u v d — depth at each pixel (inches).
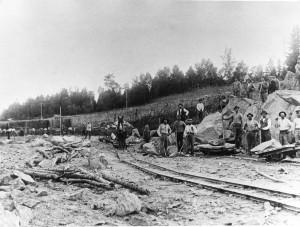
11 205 239.3
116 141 778.8
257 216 252.7
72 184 360.5
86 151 624.1
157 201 304.0
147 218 257.0
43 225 226.1
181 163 529.3
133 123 793.6
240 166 472.7
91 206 278.8
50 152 600.7
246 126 622.2
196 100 716.7
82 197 304.7
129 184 346.0
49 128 868.6
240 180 366.3
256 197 293.3
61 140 721.0
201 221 249.6
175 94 739.4
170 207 285.4
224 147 610.5
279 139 576.4
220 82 692.7
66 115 848.3
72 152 612.4
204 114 712.4
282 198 286.5
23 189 319.3
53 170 390.3
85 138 821.2
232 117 666.8
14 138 814.5
